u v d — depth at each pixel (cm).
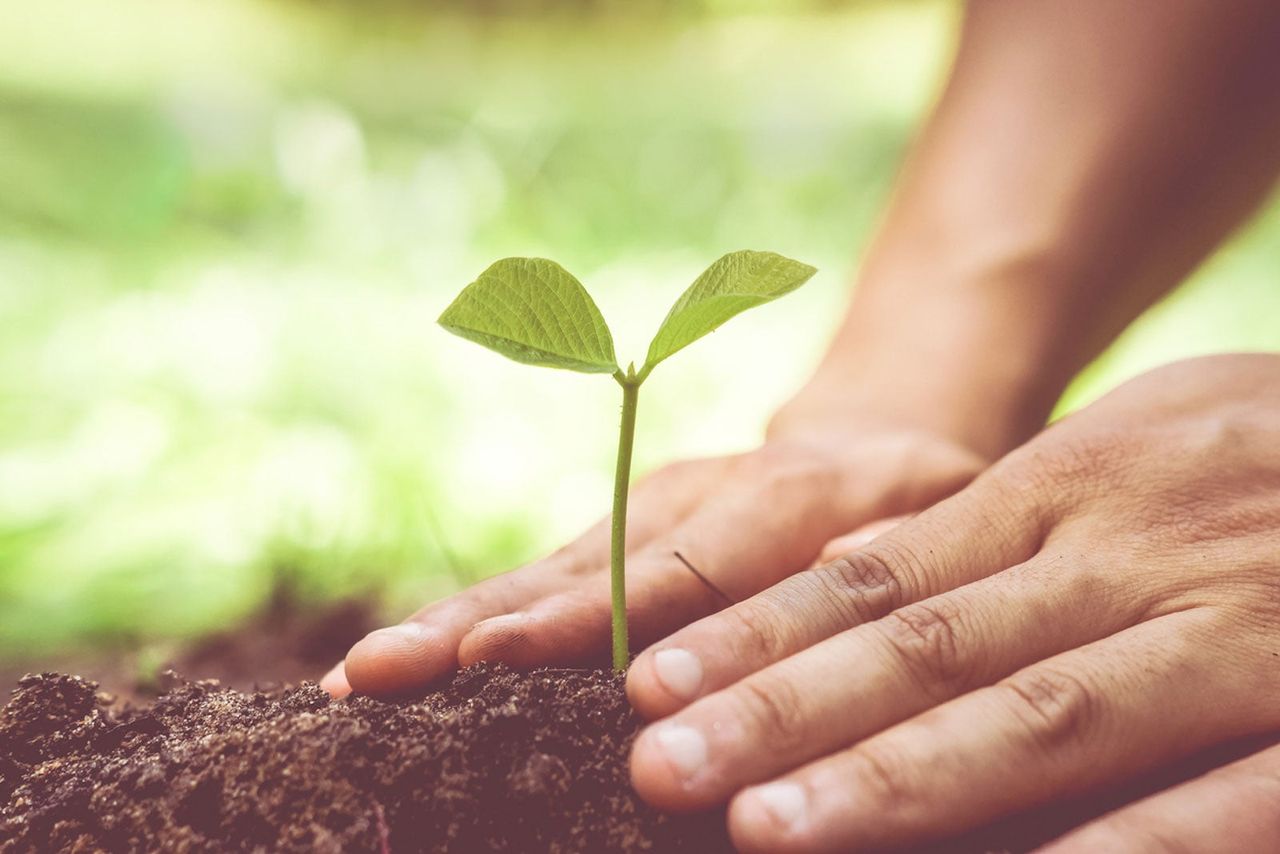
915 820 83
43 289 420
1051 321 158
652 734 87
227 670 177
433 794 89
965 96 170
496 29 934
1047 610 96
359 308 425
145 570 223
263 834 88
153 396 322
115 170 534
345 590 211
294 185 540
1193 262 173
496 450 307
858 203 633
